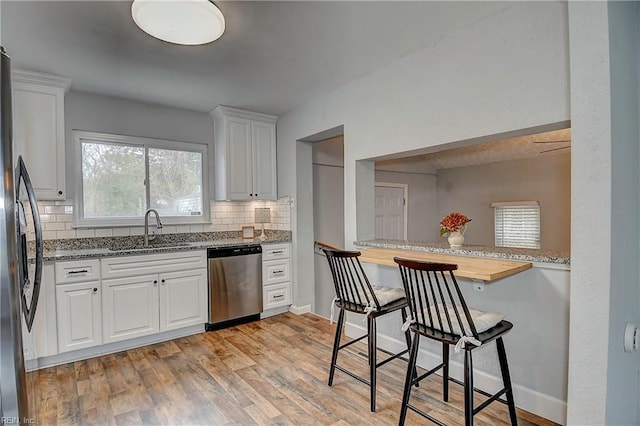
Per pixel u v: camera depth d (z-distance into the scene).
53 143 2.95
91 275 2.89
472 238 6.08
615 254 1.22
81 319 2.84
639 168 1.48
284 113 4.21
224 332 3.53
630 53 1.41
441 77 2.47
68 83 3.03
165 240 3.83
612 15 1.21
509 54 2.11
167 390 2.38
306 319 3.96
